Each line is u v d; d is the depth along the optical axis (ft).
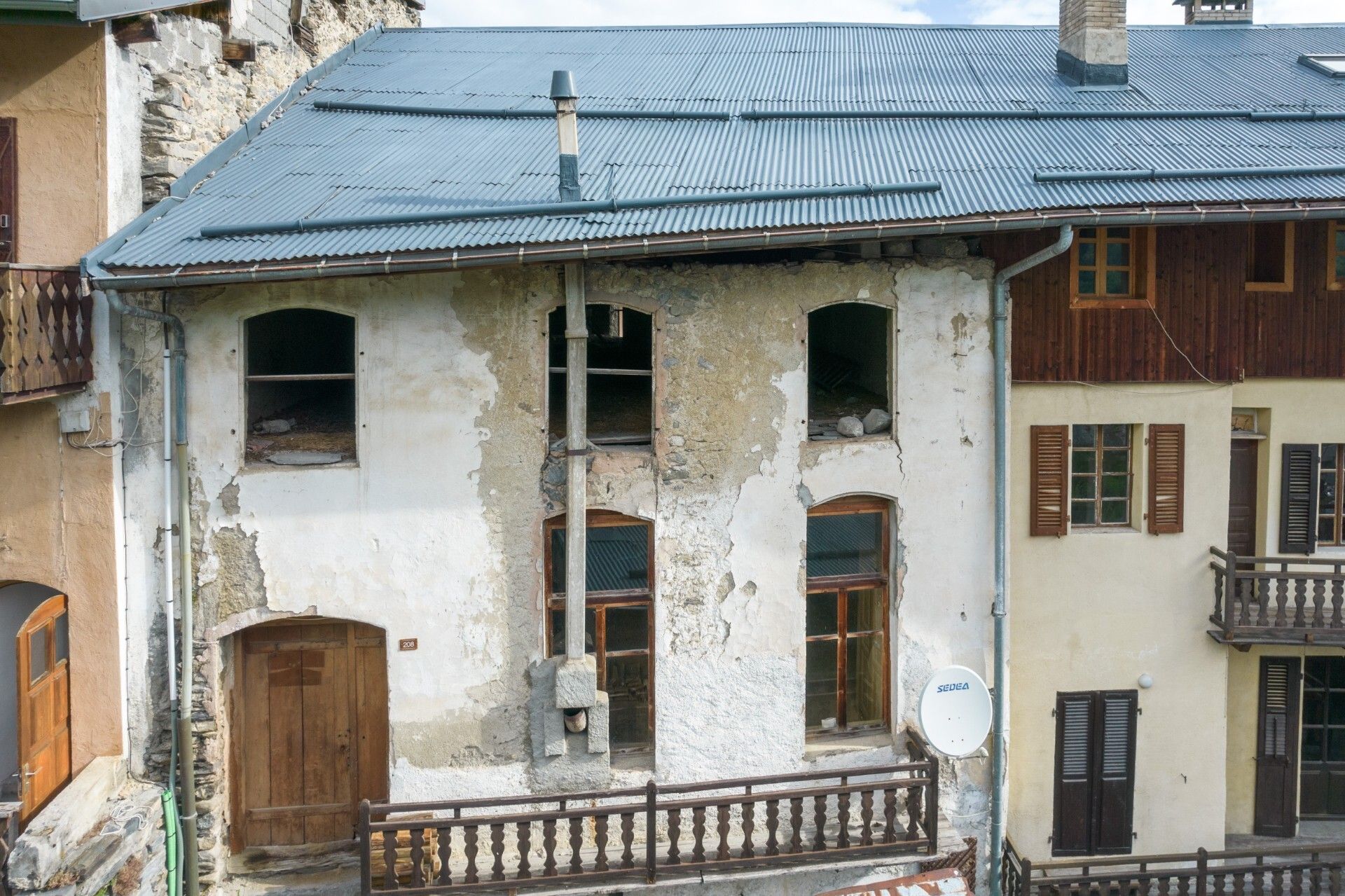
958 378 36.17
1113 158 37.06
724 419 35.09
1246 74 47.01
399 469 33.76
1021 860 36.27
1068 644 40.04
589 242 31.07
